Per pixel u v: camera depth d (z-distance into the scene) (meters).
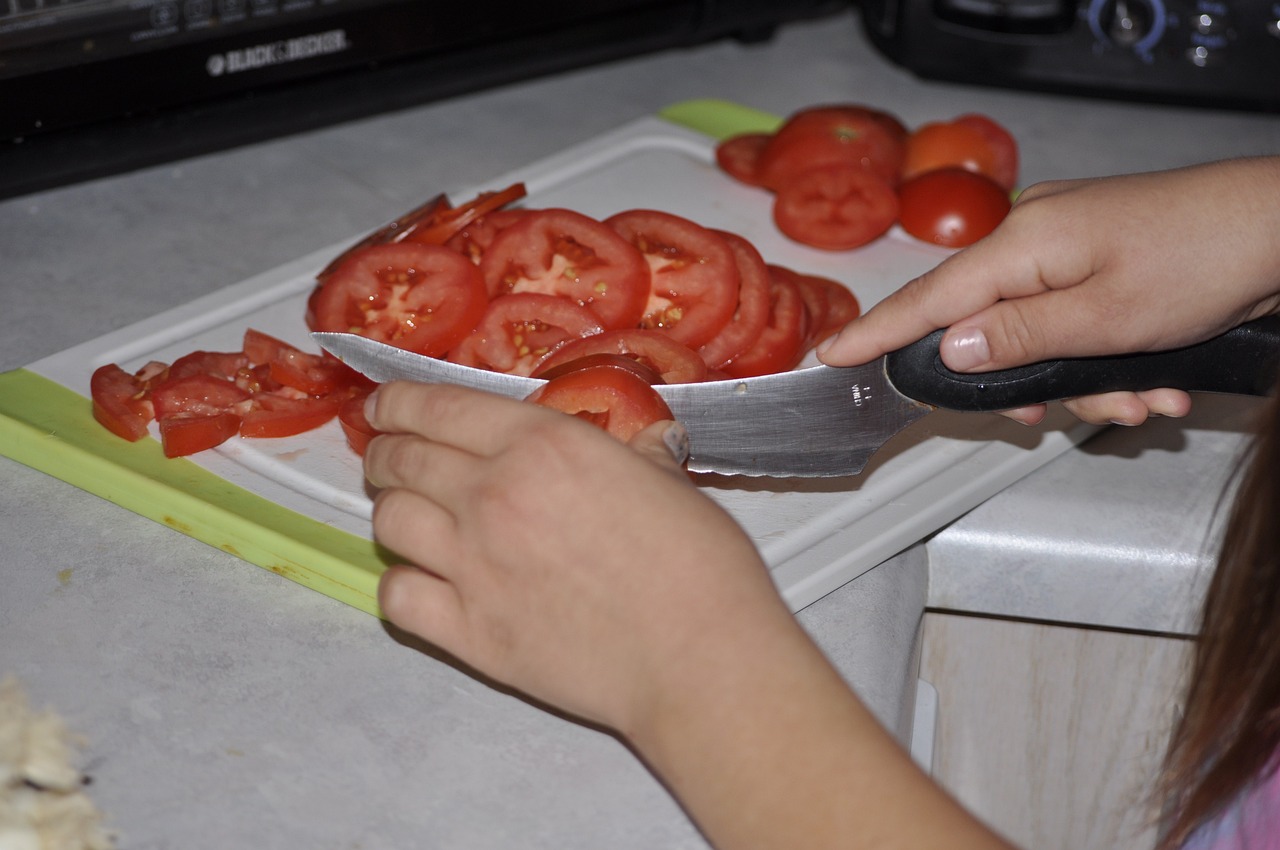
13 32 0.92
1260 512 0.54
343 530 0.75
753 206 1.12
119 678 0.65
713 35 1.33
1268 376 0.71
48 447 0.79
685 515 0.54
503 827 0.59
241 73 1.04
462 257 0.89
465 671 0.67
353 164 1.19
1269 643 0.55
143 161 1.05
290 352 0.88
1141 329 0.69
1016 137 1.28
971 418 0.87
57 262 1.03
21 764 0.51
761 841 0.49
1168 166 1.23
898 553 0.79
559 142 1.25
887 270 1.04
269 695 0.65
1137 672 0.87
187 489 0.77
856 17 1.56
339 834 0.58
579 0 1.19
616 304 0.89
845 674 0.68
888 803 0.48
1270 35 1.23
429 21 1.12
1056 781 0.94
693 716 0.50
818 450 0.75
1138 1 1.24
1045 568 0.81
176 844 0.57
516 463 0.56
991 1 1.28
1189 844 0.65
